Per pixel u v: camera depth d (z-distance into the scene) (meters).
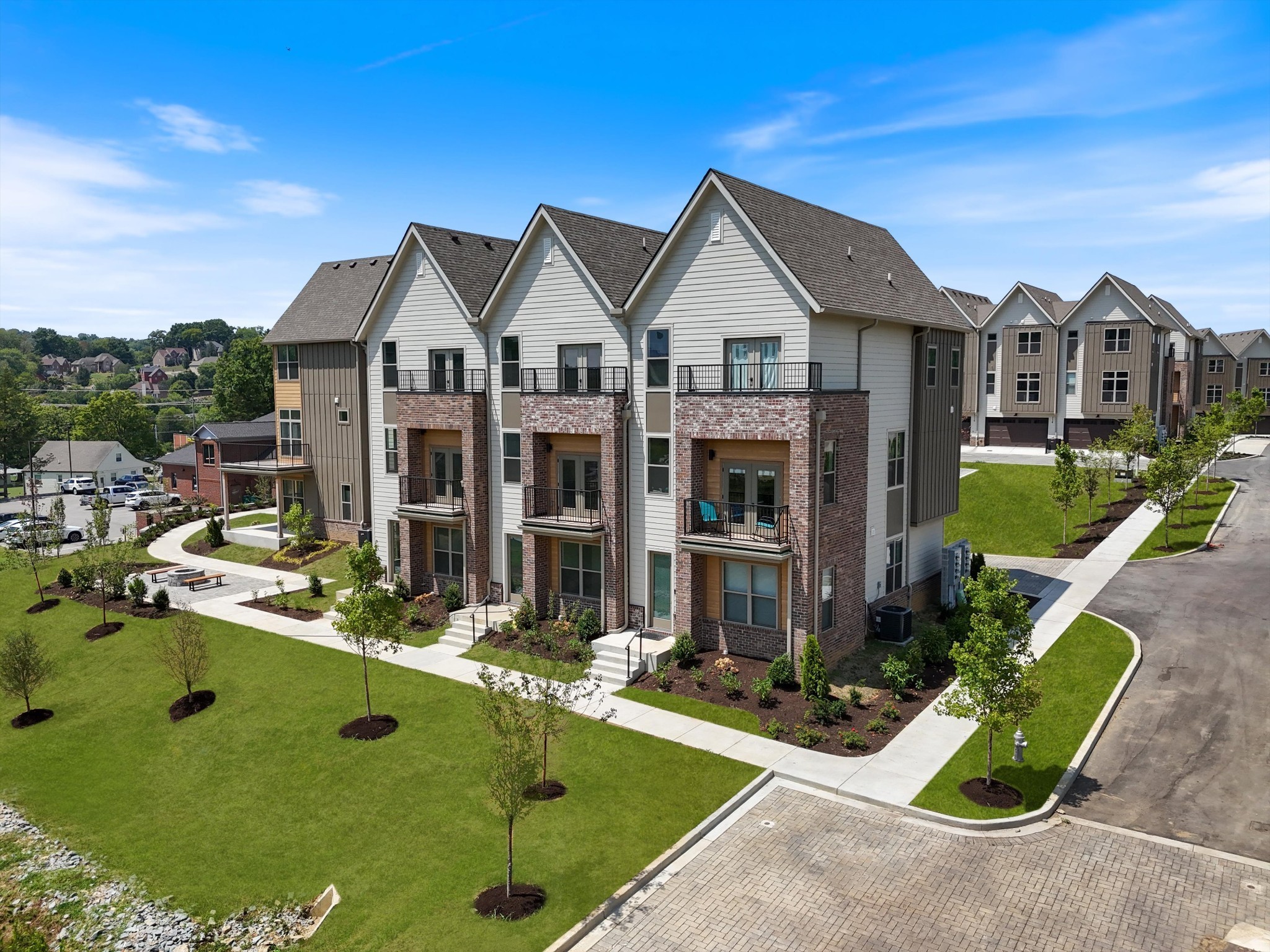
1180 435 59.66
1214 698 19.55
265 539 39.78
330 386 39.22
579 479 26.16
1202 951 11.55
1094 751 17.58
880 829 15.05
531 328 26.78
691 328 23.16
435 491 30.22
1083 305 53.81
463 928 12.82
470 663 24.02
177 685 24.22
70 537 51.56
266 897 14.50
